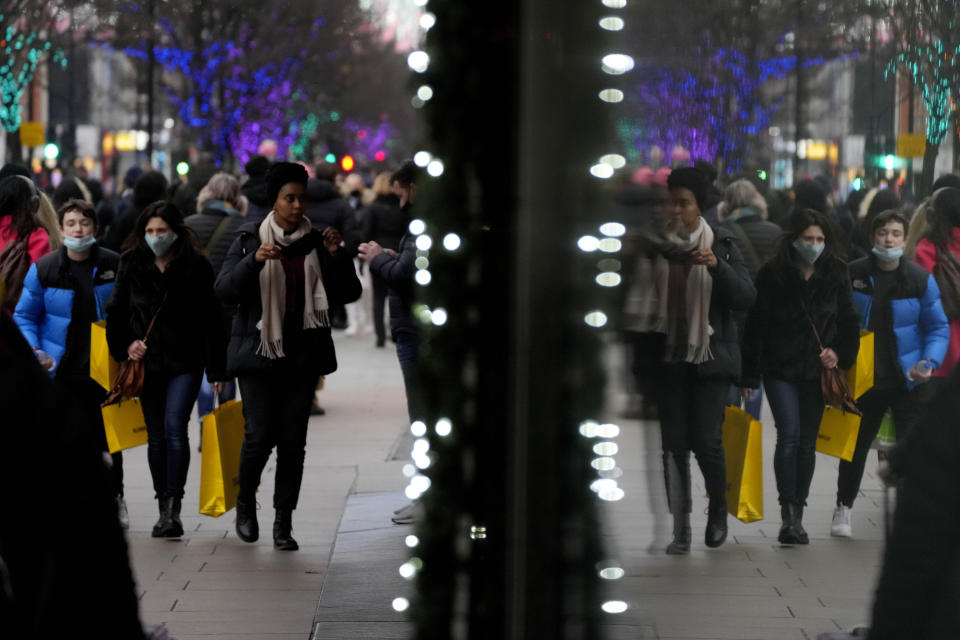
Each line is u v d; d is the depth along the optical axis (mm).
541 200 10570
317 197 37250
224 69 97750
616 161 10570
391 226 48562
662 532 23156
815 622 18188
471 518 11328
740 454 21828
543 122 10500
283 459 22500
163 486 23859
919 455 8633
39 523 8039
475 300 11062
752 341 23094
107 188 144000
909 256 24094
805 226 22734
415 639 11484
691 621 17953
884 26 57031
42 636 7871
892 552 8594
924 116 43812
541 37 10453
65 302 23578
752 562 21656
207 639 17344
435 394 11227
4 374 8062
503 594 11039
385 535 22828
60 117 146250
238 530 22859
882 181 55031
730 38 70875
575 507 10922
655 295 21312
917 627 8539
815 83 106312
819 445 23078
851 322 22797
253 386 22250
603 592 11070
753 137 72000
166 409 23578
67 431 8070
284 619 18281
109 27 87875
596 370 10789
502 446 11031
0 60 69312
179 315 23344
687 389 21828
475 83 10969
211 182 32594
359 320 60031
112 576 7961
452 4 10977
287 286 22000
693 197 21328
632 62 10594
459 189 11031
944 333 23359
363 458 31281
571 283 10656
